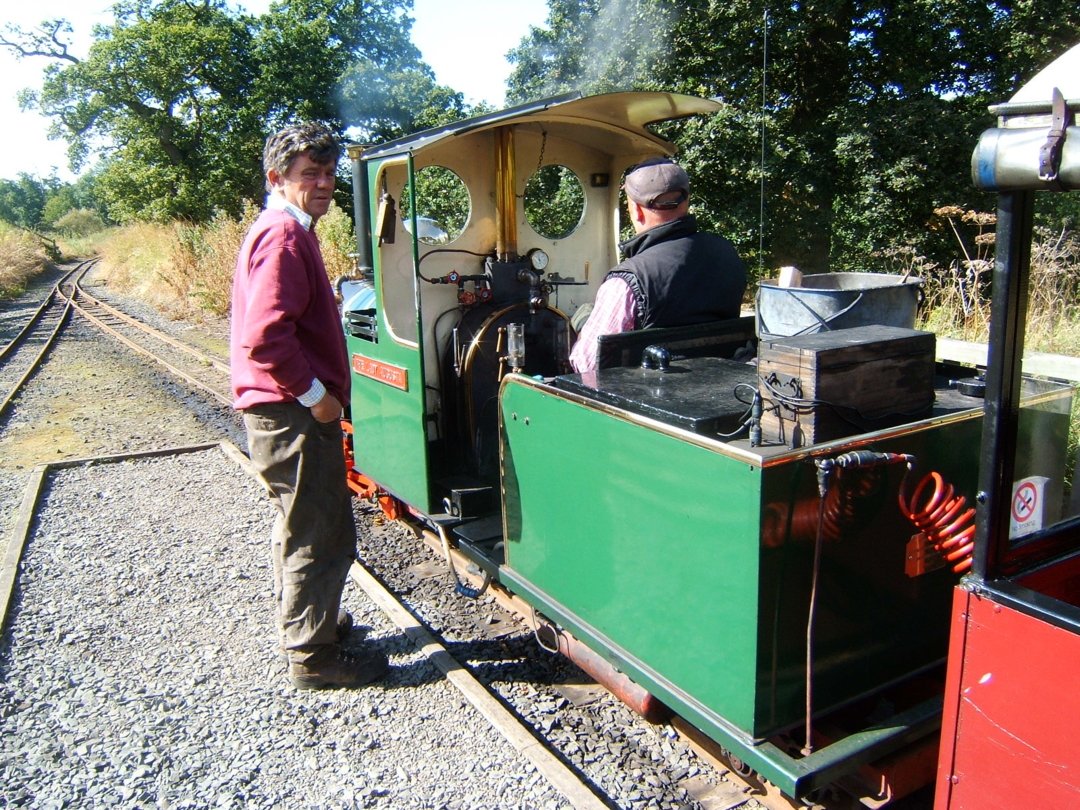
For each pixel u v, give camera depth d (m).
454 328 4.14
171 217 31.20
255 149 31.55
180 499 5.66
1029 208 1.59
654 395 2.56
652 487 2.46
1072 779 1.63
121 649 3.78
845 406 2.27
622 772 2.94
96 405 8.75
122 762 3.01
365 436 4.66
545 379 3.00
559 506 2.95
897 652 2.52
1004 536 1.78
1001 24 13.88
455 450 4.22
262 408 3.10
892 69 14.55
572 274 4.72
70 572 4.56
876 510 2.34
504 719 3.13
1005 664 1.72
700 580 2.34
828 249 14.37
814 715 2.36
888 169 12.90
